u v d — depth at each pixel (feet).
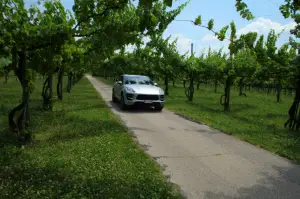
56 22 19.86
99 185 13.99
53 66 23.41
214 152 22.35
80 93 71.61
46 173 15.20
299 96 34.32
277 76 37.68
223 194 14.61
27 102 21.93
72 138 23.44
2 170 15.42
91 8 17.29
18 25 16.30
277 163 20.22
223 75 51.13
